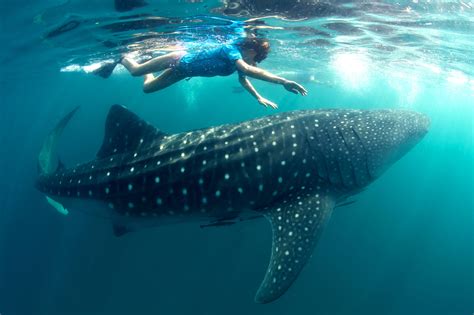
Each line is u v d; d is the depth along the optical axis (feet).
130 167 18.30
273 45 48.98
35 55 49.83
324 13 30.60
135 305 58.18
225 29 34.94
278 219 15.81
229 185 16.47
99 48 44.68
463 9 27.76
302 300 63.21
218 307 57.41
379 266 78.64
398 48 47.01
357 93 129.29
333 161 16.99
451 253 111.65
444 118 142.10
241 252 62.49
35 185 23.26
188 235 63.41
